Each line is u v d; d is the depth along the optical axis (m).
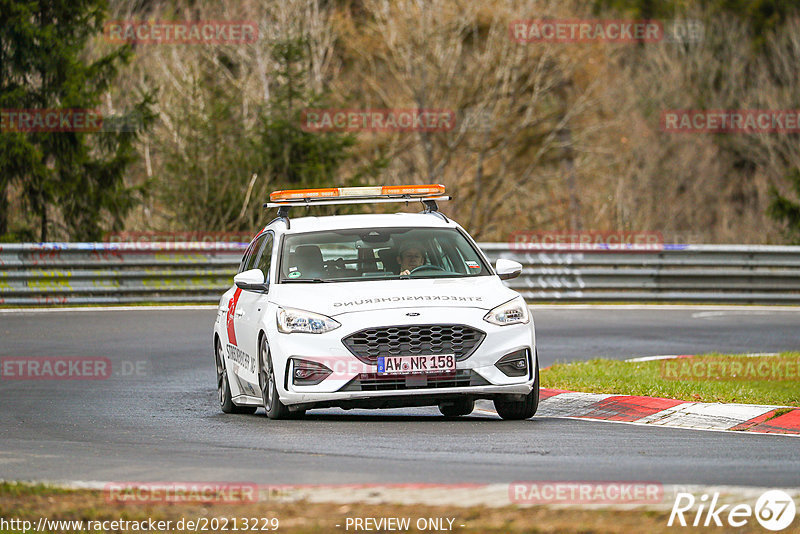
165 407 41.31
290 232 38.66
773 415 35.50
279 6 159.00
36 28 103.88
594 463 26.88
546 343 62.31
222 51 159.25
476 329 33.88
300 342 33.97
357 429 33.34
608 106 180.88
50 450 29.98
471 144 169.75
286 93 126.19
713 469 26.06
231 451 29.36
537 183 180.50
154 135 133.38
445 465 26.45
